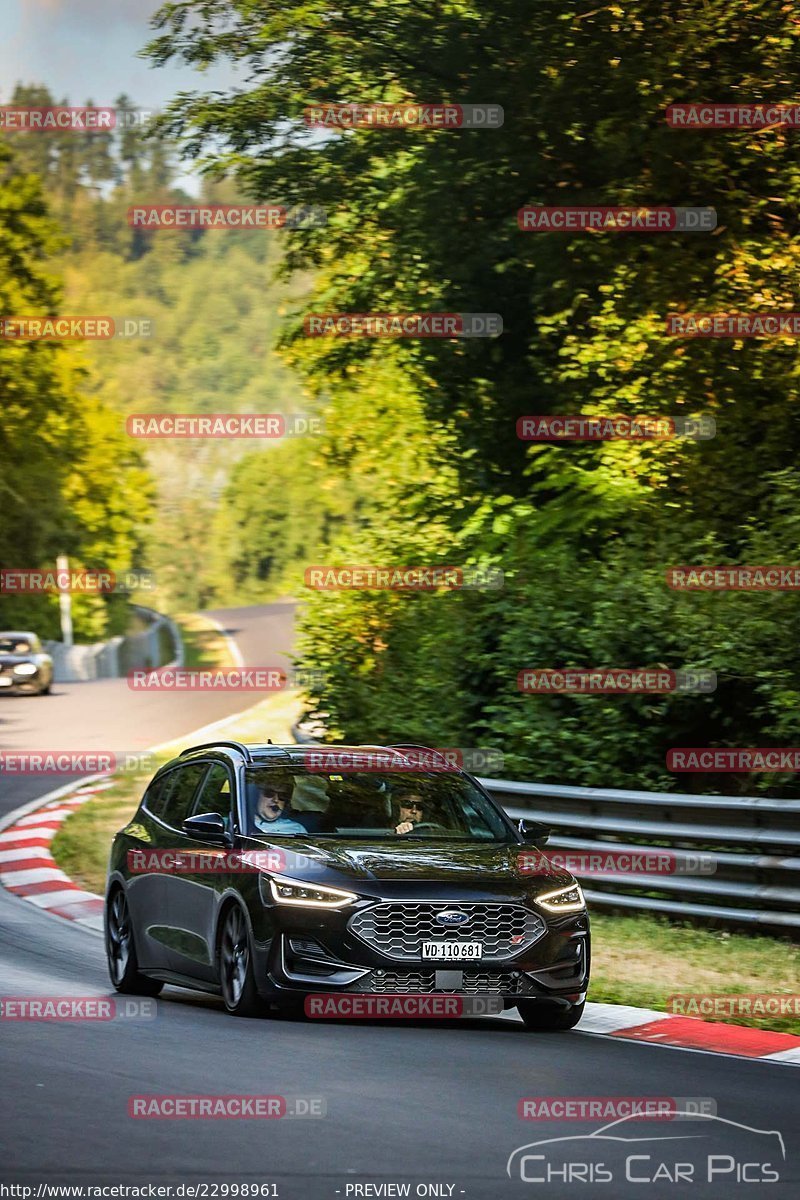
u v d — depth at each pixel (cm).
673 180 2836
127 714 5288
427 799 1559
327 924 1363
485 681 2691
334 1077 1127
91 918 2233
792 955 1758
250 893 1404
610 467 2875
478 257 3281
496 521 2920
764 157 2819
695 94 2797
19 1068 1145
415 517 3597
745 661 2292
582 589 2538
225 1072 1136
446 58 3092
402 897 1371
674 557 2547
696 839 1938
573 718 2461
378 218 3469
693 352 2823
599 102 2928
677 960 1750
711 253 2862
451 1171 883
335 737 3072
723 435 2816
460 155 3108
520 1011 1464
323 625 3178
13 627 9788
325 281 3816
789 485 2542
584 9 2858
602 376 2955
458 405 3578
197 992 1669
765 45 2819
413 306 3509
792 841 1838
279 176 3466
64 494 9650
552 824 2122
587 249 2920
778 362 2792
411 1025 1408
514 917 1395
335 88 3338
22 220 9381
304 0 3191
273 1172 867
